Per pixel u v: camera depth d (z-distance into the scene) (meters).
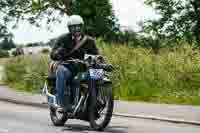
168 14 57.03
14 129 12.98
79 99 12.87
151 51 26.27
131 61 25.25
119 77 24.53
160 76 24.22
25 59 32.84
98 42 28.67
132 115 16.58
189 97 22.03
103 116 12.71
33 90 27.95
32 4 60.88
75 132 12.46
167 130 13.24
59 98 13.08
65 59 13.27
